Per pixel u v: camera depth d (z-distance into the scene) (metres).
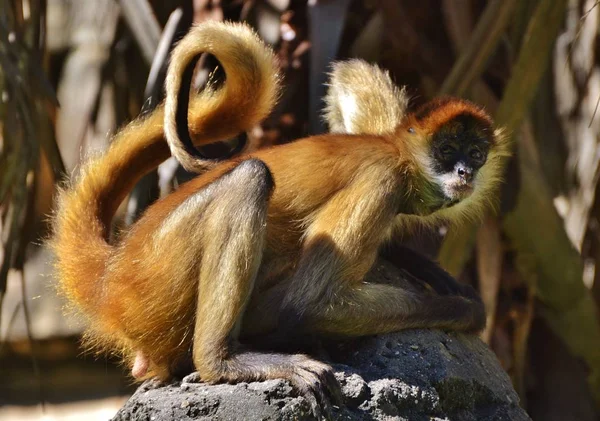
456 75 15.11
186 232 10.68
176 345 10.99
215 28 11.70
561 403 17.89
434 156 12.04
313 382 9.91
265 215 10.60
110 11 18.47
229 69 11.89
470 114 12.22
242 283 10.50
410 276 12.64
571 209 18.08
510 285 16.89
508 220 16.44
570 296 17.03
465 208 12.80
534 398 18.03
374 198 11.18
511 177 15.49
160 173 14.69
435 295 11.39
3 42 13.98
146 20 15.55
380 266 12.47
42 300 20.86
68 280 11.63
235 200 10.54
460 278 16.94
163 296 10.82
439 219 12.75
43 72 14.70
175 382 10.83
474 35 15.09
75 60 21.45
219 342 10.45
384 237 11.61
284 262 11.35
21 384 21.12
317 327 10.79
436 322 11.22
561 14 15.23
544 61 15.33
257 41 11.98
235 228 10.50
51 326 20.78
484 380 10.97
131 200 15.06
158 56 14.98
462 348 11.20
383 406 10.00
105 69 17.20
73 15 22.12
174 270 10.73
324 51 15.05
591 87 18.38
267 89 12.11
